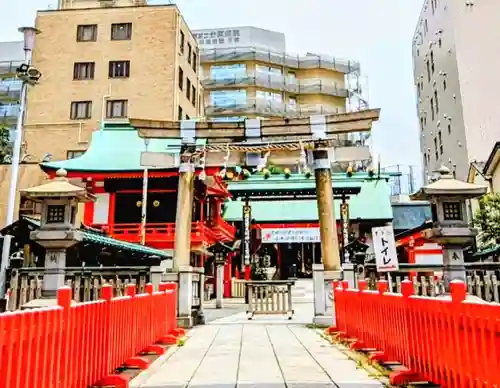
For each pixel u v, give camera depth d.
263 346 8.84
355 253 13.62
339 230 28.30
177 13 34.19
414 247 26.00
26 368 3.57
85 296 9.41
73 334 4.60
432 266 10.12
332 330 10.21
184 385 5.70
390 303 6.52
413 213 33.59
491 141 27.91
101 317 5.49
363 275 11.66
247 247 24.41
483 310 3.90
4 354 3.25
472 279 9.54
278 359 7.45
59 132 32.72
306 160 12.80
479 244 17.14
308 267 34.31
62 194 7.74
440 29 32.44
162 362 7.21
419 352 5.41
